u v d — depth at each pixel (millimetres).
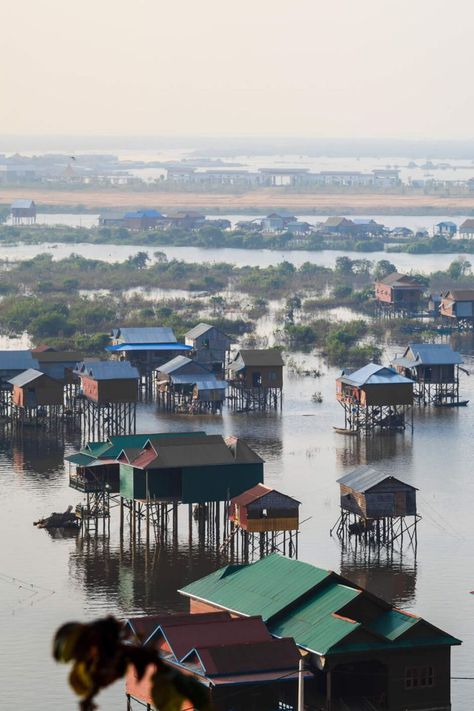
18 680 106688
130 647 12906
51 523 162375
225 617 103188
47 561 146375
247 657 95188
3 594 133125
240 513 146500
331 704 97375
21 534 158500
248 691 93250
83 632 12844
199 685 13977
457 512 171125
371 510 152250
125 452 156750
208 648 95062
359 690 100438
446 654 100125
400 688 98750
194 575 141125
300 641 99875
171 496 154375
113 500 174250
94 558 148000
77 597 132375
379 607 104750
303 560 146875
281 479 191000
